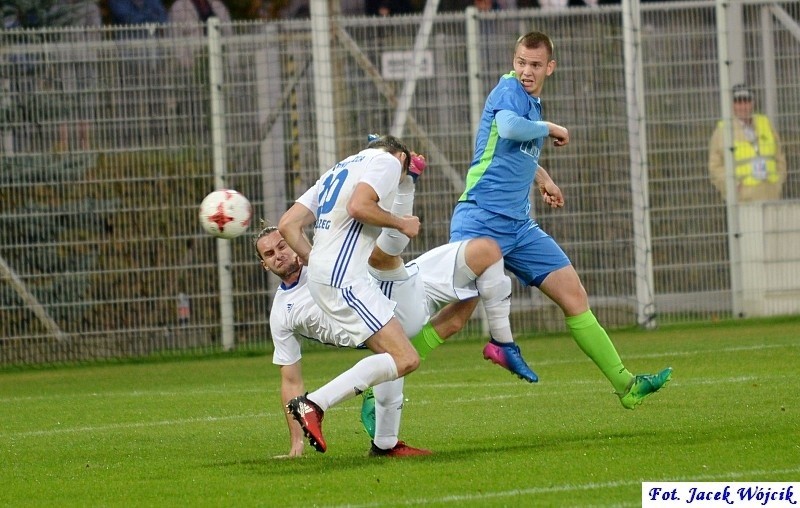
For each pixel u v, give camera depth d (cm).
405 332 2561
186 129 4991
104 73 4947
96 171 4956
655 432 2589
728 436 2453
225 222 2812
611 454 2302
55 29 4894
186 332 5028
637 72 5150
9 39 4897
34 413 3522
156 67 4966
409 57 5041
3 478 2334
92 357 4984
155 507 1970
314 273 2330
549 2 6353
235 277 5044
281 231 2434
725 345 4481
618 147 5178
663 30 5216
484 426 2842
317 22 4931
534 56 2686
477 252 2700
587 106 5153
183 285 5019
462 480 2095
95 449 2722
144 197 4978
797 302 5397
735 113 5275
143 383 4294
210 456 2562
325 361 4812
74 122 4934
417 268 2627
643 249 5200
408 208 2462
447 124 5059
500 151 2739
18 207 4912
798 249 5384
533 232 2833
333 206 2322
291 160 5000
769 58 5297
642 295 5219
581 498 1894
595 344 2788
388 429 2436
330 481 2148
